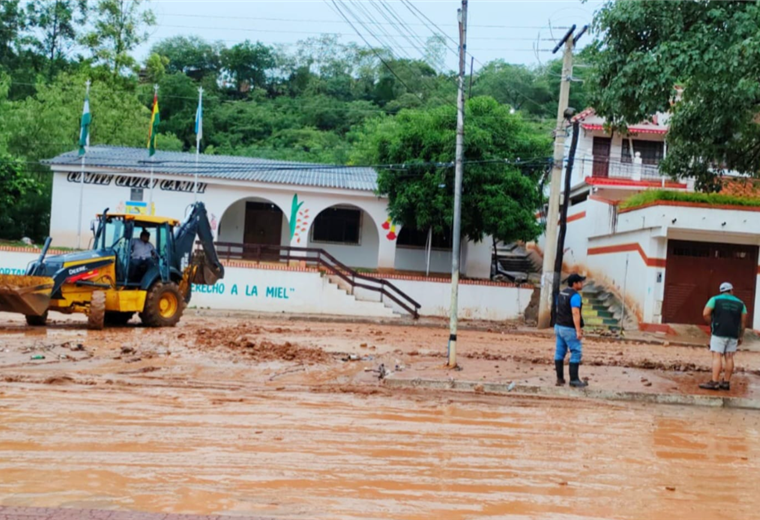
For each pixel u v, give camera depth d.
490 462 7.54
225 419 8.76
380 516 5.66
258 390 10.89
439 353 16.33
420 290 29.02
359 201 32.12
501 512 5.95
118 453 7.04
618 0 13.55
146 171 31.02
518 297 29.00
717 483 7.25
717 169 16.62
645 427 9.91
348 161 50.41
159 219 19.23
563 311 12.33
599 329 26.98
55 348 13.95
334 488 6.33
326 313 28.11
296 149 54.59
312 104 63.44
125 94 44.25
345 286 29.17
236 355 14.05
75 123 38.94
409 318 27.53
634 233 28.92
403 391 11.61
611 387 12.51
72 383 10.59
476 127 28.20
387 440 8.20
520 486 6.74
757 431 10.08
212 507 5.64
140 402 9.49
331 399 10.54
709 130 14.96
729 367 13.12
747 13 12.41
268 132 59.31
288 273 28.11
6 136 33.81
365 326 24.23
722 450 8.76
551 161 25.66
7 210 34.34
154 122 30.55
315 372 12.84
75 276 17.48
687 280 27.66
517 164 28.25
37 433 7.64
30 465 6.53
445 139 27.97
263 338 17.55
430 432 8.77
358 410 9.85
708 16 12.95
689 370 15.84
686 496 6.73
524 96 58.41
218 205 31.69
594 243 33.53
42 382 10.54
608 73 14.02
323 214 34.44
